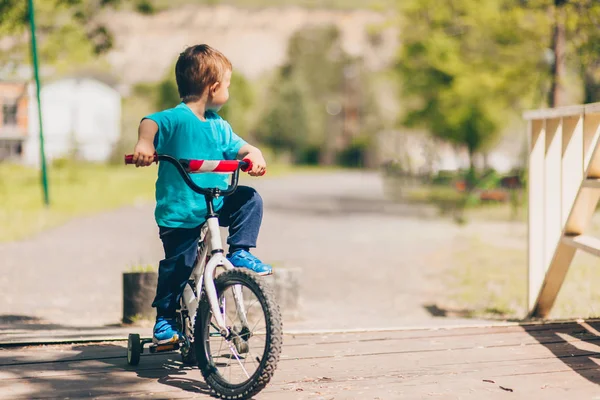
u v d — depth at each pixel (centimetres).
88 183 4550
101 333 726
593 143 759
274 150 13138
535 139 848
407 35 3216
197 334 505
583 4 2119
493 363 576
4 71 3578
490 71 2767
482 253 1759
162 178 529
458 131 3744
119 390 501
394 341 653
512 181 3041
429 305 1158
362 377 537
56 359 582
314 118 13725
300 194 4650
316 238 2170
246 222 521
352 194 4691
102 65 3631
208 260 518
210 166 493
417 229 2438
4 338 671
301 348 627
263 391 501
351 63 15600
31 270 1389
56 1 3300
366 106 13462
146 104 10288
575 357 592
